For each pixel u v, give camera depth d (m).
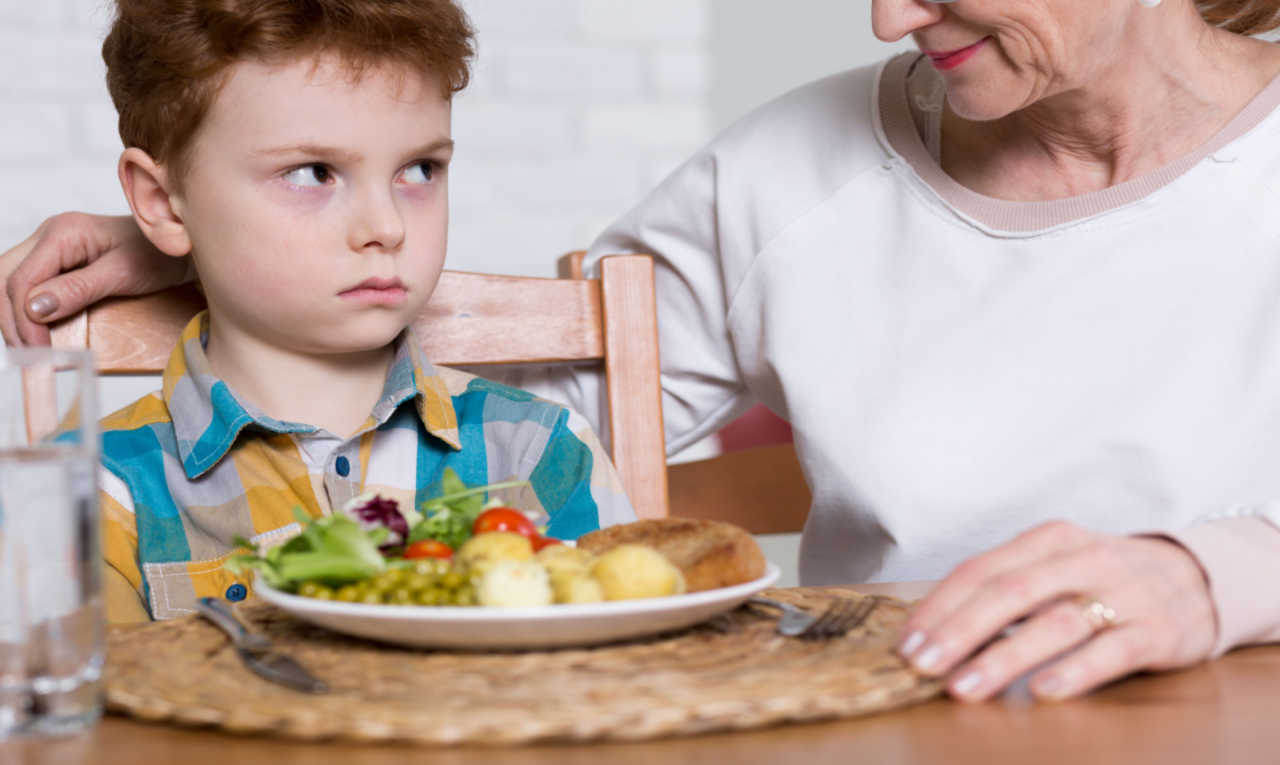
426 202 1.07
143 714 0.52
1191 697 0.57
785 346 1.20
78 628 0.52
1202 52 1.09
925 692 0.55
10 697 0.50
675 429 1.36
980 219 1.14
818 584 1.25
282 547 0.69
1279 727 0.51
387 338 1.07
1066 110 1.08
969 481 1.09
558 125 2.40
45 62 2.08
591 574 0.64
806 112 1.27
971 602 0.58
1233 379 1.03
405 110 1.02
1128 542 0.64
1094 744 0.49
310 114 0.99
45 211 2.09
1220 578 0.63
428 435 1.16
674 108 2.48
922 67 1.25
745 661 0.58
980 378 1.10
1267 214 1.05
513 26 2.36
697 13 2.48
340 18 0.98
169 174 1.06
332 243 1.02
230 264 1.04
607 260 1.24
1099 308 1.08
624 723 0.48
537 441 1.18
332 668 0.58
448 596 0.63
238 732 0.51
